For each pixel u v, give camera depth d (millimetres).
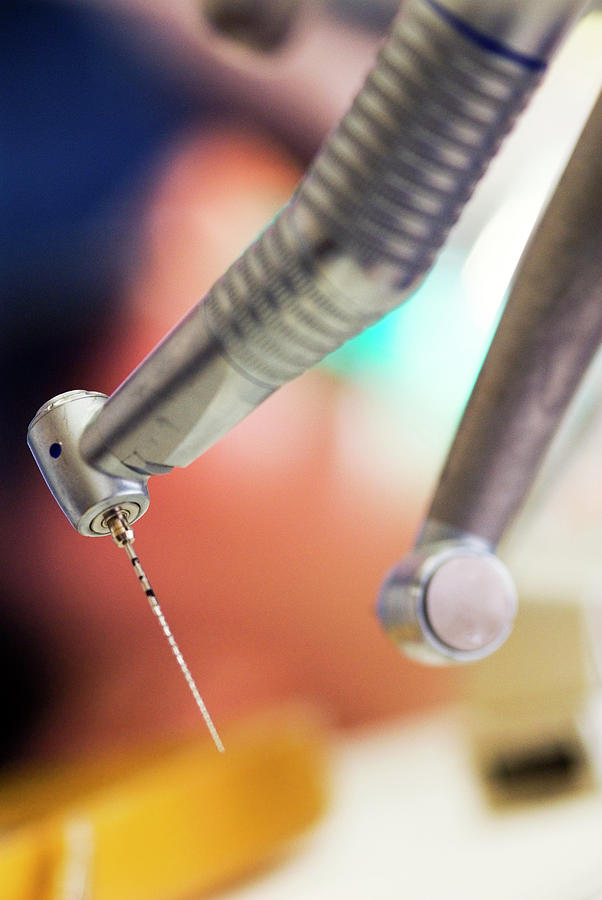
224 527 723
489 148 218
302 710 680
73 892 400
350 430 768
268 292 227
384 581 267
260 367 234
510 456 255
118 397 245
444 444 778
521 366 250
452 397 771
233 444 733
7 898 404
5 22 650
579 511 501
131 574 690
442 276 733
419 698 673
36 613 657
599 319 246
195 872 443
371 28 623
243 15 505
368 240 221
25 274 683
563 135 632
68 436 252
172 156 711
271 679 703
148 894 431
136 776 545
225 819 462
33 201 684
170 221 715
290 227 224
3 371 668
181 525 711
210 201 719
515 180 668
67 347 686
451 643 260
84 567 675
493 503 259
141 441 245
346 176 219
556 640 630
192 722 679
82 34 664
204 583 710
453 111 216
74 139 689
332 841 483
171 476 712
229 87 692
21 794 595
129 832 443
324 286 224
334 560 749
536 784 523
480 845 476
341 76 660
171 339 238
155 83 680
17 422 668
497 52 214
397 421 777
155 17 648
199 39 651
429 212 220
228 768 480
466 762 555
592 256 243
